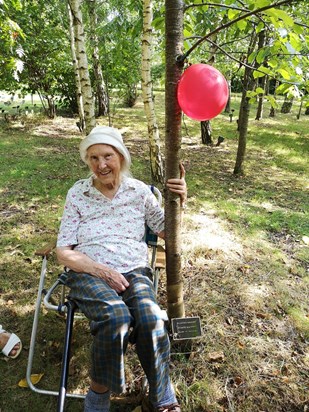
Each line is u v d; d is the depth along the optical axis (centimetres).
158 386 149
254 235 355
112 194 187
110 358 144
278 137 899
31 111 1079
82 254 174
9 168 531
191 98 140
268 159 686
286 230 371
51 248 194
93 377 149
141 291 162
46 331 221
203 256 309
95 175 181
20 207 394
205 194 468
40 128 880
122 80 941
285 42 196
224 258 307
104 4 739
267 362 204
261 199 462
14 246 311
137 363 201
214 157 684
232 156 696
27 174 506
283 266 301
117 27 506
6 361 199
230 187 507
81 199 185
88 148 176
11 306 240
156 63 909
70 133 842
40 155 622
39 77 944
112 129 180
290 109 1491
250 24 238
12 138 746
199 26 313
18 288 258
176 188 169
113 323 143
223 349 210
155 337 147
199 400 179
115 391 146
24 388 184
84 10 733
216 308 245
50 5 860
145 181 506
